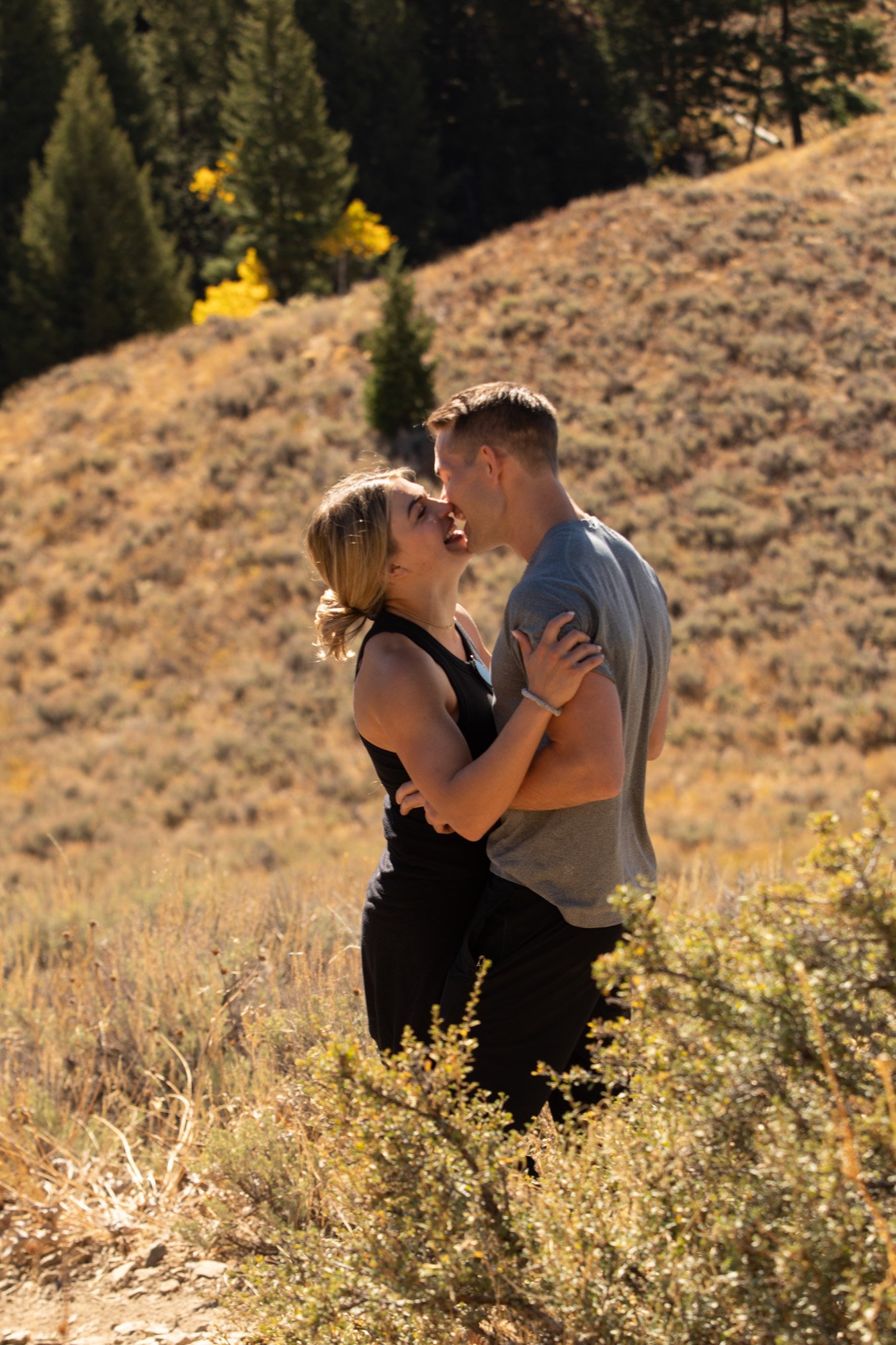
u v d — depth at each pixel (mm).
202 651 19531
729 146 52906
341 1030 3072
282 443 23172
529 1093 2252
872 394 21156
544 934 2193
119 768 17156
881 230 25906
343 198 42219
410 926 2348
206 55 53875
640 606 2256
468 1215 1570
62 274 37719
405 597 2350
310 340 26438
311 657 18688
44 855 14984
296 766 16766
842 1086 1357
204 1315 2283
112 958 4277
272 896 5398
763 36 49062
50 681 19406
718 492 19984
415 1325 1597
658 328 23938
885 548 18484
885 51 49062
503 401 2215
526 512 2254
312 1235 1905
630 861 2348
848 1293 1242
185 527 22078
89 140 38250
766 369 22375
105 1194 2783
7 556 22312
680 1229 1452
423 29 52844
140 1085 3363
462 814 2088
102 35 48594
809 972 1385
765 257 25453
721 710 16281
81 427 25688
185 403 25516
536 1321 1521
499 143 53125
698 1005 1428
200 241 50969
